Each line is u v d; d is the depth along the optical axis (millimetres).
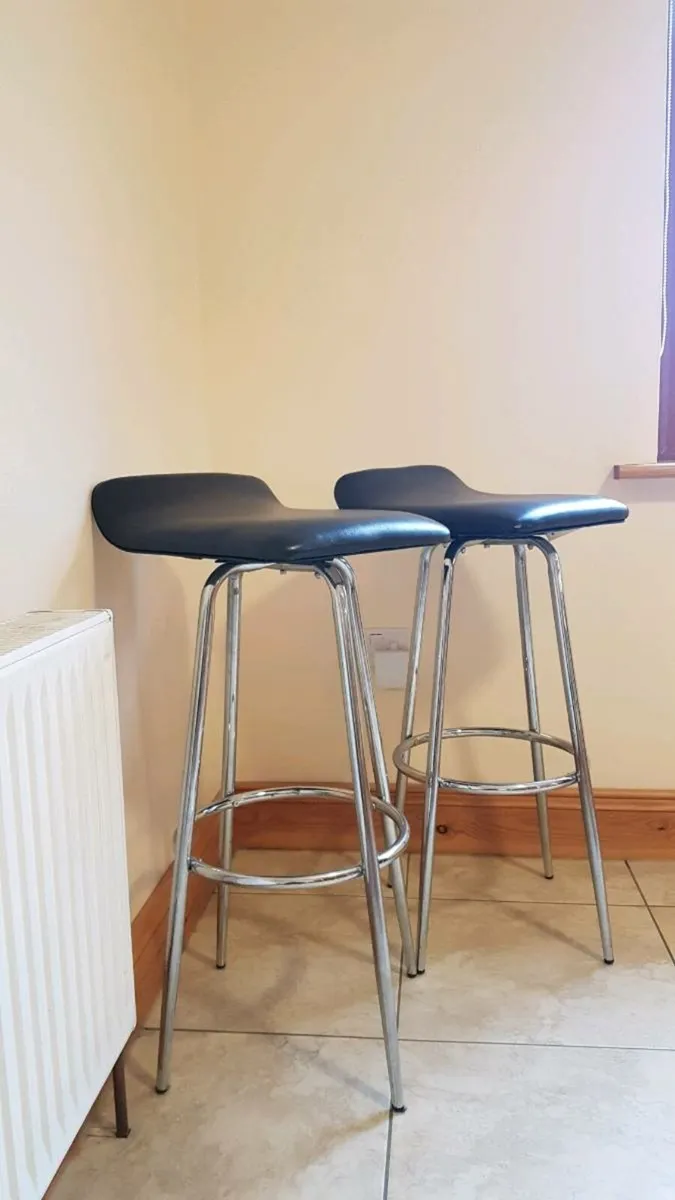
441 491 1590
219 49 1774
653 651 1873
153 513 1288
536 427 1828
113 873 1062
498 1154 1114
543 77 1735
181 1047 1333
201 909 1745
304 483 1882
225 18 1767
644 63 1717
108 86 1337
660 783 1915
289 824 1994
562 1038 1330
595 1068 1265
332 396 1854
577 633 1879
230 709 1500
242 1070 1279
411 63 1753
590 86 1730
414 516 1172
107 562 1325
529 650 1720
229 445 1885
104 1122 1184
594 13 1711
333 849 1993
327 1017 1398
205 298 1847
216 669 1900
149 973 1429
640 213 1755
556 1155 1111
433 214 1789
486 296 1802
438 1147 1127
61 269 1164
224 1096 1228
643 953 1558
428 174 1780
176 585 1655
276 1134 1155
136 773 1455
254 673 1963
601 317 1788
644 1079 1241
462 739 1934
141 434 1482
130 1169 1103
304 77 1771
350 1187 1069
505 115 1751
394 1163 1104
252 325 1849
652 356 1791
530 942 1598
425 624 1902
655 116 1728
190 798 1227
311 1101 1215
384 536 1070
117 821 1076
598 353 1799
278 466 1882
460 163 1771
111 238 1349
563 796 1927
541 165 1758
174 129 1682
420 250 1801
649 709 1892
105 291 1323
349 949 1595
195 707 1218
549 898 1759
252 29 1766
